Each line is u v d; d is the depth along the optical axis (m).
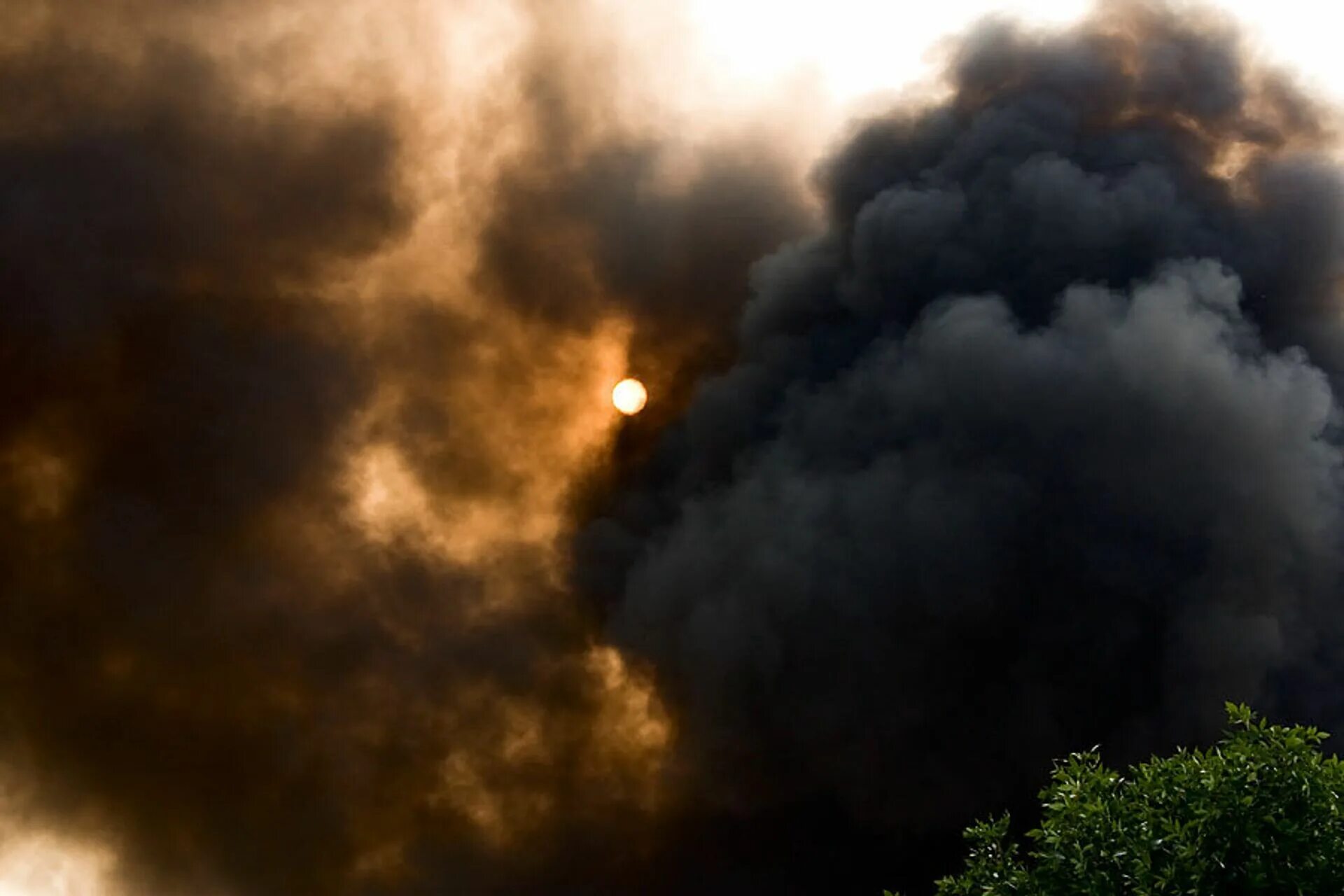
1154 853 7.87
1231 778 7.76
